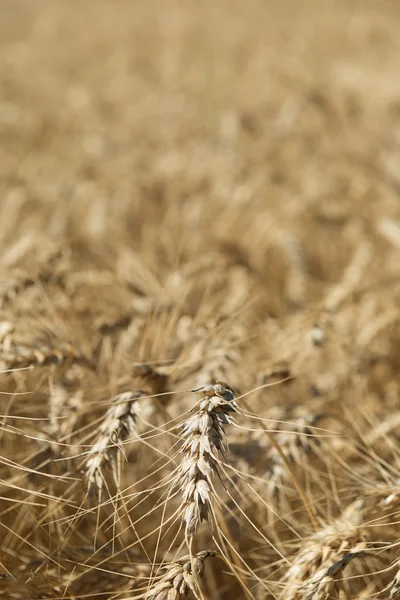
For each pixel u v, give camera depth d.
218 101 8.49
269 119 7.91
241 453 2.64
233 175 6.26
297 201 5.55
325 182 6.04
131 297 3.75
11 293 2.95
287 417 2.71
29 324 2.90
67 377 2.80
